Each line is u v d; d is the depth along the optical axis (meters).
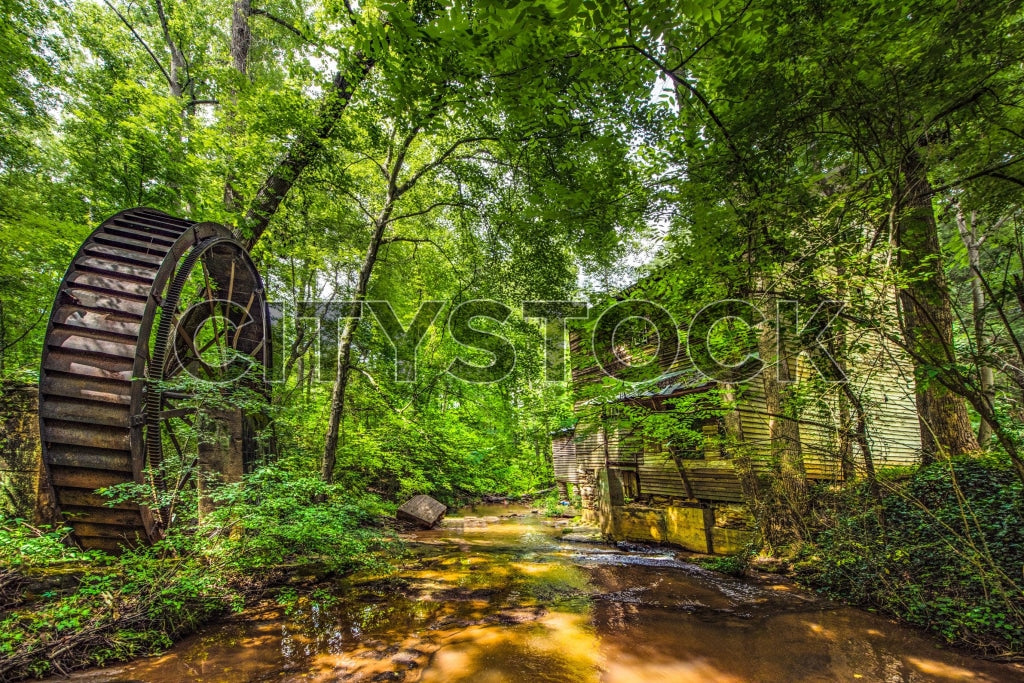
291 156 8.35
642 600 5.02
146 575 3.96
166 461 5.23
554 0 2.56
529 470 19.48
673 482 9.44
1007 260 3.85
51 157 8.77
